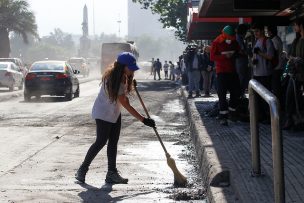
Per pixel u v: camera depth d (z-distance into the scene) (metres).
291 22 15.95
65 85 24.69
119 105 8.09
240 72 14.49
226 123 12.23
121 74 7.96
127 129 14.35
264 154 8.23
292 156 8.02
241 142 9.62
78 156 10.34
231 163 7.56
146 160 9.88
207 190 7.04
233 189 6.47
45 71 24.70
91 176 8.55
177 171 7.82
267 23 16.09
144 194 7.36
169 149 11.12
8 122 16.00
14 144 11.84
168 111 19.78
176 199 7.05
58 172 8.87
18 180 8.26
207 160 7.94
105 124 8.05
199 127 11.93
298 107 10.80
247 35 15.73
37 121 16.25
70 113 18.72
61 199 7.12
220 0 14.64
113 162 8.14
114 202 6.95
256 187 6.13
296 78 10.73
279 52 12.05
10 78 33.12
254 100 6.46
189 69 22.38
